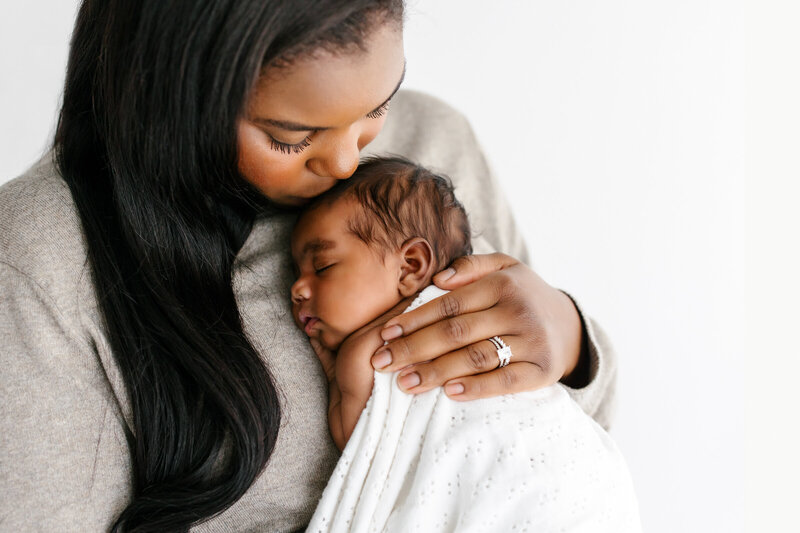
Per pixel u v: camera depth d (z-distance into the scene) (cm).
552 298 99
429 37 194
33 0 160
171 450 82
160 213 77
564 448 87
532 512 82
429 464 84
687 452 188
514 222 141
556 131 199
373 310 91
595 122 199
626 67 199
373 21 66
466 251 102
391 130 123
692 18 200
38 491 73
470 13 193
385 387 87
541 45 196
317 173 81
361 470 86
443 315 90
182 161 72
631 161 199
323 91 66
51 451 74
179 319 80
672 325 196
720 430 189
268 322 90
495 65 197
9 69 163
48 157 85
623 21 197
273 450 86
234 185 78
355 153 77
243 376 82
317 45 63
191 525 83
